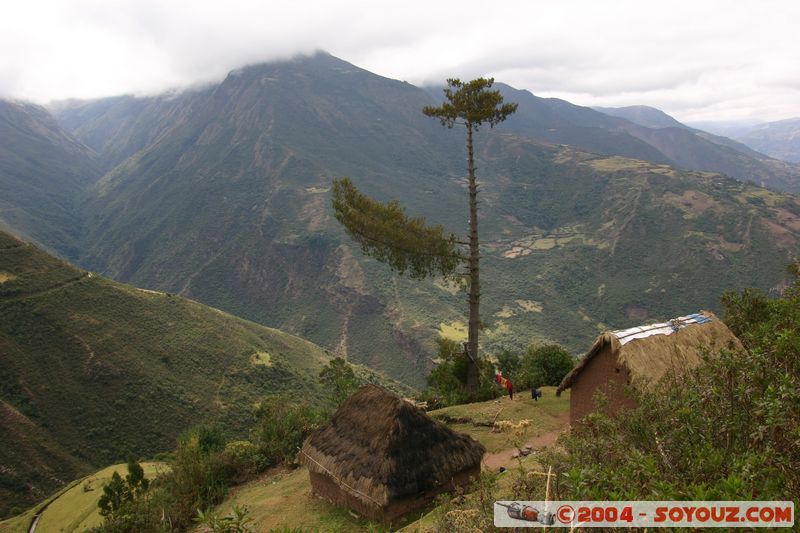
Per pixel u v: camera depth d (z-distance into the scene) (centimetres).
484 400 2538
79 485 4072
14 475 5803
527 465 1246
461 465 1405
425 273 2445
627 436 518
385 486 1288
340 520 1369
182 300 10644
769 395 438
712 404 503
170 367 8350
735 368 517
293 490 1725
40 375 7100
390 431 1386
